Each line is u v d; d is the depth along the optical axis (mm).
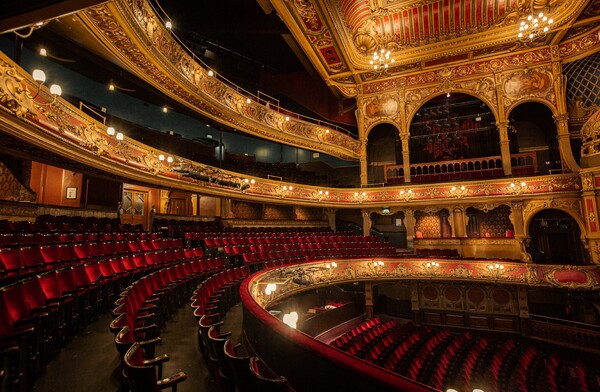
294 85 15906
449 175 14078
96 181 10031
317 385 1677
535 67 12734
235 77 14570
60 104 4863
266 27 11656
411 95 14578
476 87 13625
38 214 7023
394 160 16188
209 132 13828
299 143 13219
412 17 11836
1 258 3393
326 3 9734
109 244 5473
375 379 1363
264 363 2391
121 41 6055
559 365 9461
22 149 5148
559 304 11812
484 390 8188
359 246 12875
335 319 11617
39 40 6551
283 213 15023
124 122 9672
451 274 11469
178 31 11742
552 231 13070
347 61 13078
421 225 14953
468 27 12055
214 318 3344
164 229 8734
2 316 2074
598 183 10602
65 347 2771
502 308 12109
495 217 13828
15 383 1870
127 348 1735
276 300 7289
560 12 10742
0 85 3627
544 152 13812
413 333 10664
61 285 3021
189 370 2551
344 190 14258
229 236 9531
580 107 12156
